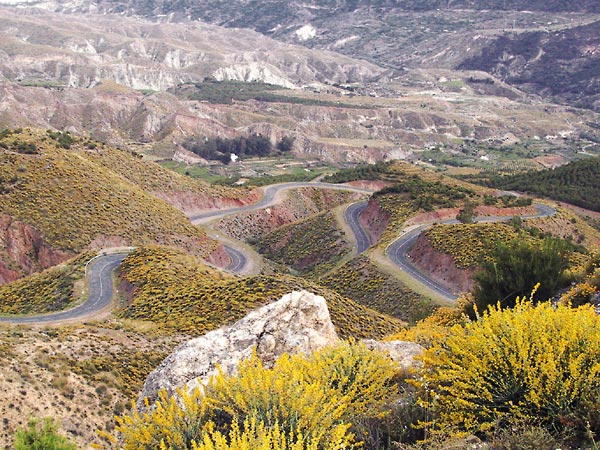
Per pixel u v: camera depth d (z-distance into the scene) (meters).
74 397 22.50
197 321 37.00
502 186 127.19
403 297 58.88
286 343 12.57
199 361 11.83
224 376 8.48
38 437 9.52
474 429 7.18
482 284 18.58
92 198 78.81
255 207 116.88
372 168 142.50
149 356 29.91
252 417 7.06
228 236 102.62
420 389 8.50
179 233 82.62
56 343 28.31
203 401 7.66
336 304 39.62
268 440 6.26
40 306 49.78
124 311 44.78
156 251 58.31
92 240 72.38
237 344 12.38
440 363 8.55
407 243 75.81
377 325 38.41
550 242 18.47
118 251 67.44
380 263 68.50
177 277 50.72
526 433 6.46
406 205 91.12
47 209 74.06
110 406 23.19
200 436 7.26
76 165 84.44
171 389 11.18
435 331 14.25
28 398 20.62
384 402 8.66
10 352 24.66
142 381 26.89
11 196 74.38
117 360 28.25
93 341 30.33
